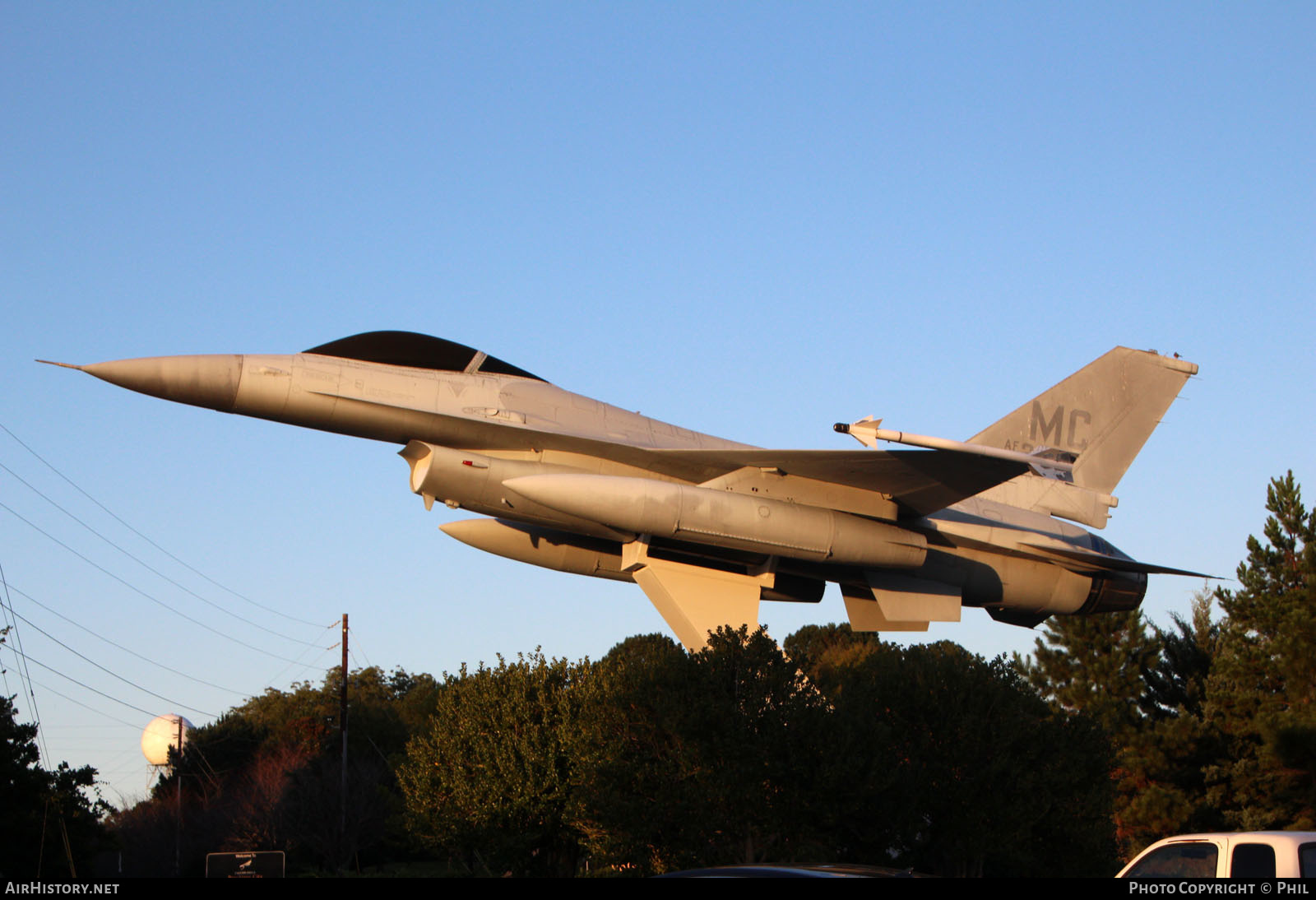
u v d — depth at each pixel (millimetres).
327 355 18469
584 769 17609
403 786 22125
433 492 18031
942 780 18250
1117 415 22719
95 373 16719
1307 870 7098
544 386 19719
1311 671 25859
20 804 20938
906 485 18406
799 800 16500
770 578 19156
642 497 17016
